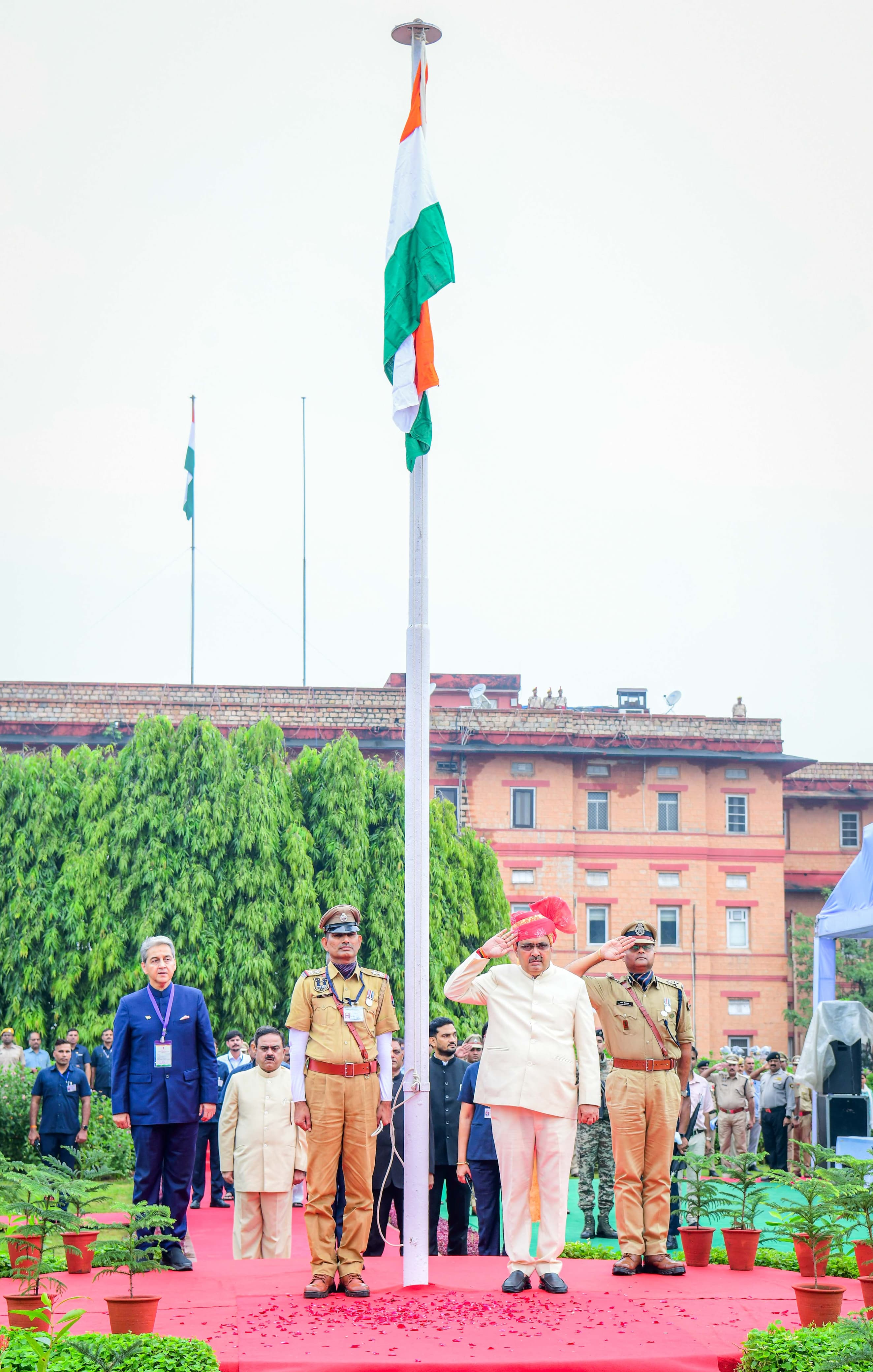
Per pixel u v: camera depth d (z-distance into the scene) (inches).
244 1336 261.9
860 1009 738.8
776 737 1903.3
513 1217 309.6
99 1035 1130.0
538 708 1908.2
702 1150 572.7
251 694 1822.1
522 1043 311.9
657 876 1865.2
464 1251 414.6
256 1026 1158.3
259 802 1213.1
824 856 2006.6
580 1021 318.3
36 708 1766.7
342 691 1844.2
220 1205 639.8
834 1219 378.3
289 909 1202.6
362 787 1275.8
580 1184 493.0
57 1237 355.3
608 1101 341.7
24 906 1172.5
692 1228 358.0
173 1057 342.6
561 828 1841.8
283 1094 408.8
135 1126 340.5
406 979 323.0
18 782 1214.3
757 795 1913.1
